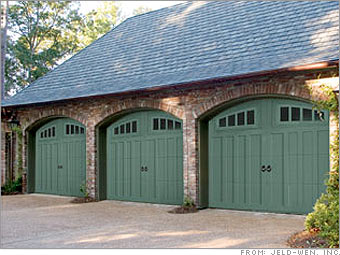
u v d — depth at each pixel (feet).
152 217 36.17
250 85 36.63
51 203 46.88
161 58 47.03
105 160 49.03
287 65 32.86
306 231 27.12
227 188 39.75
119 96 44.42
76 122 52.06
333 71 32.42
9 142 60.49
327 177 34.01
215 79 35.88
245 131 38.83
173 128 43.09
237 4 50.19
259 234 28.04
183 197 41.75
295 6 43.78
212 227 30.99
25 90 57.41
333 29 36.91
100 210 40.98
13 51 102.27
